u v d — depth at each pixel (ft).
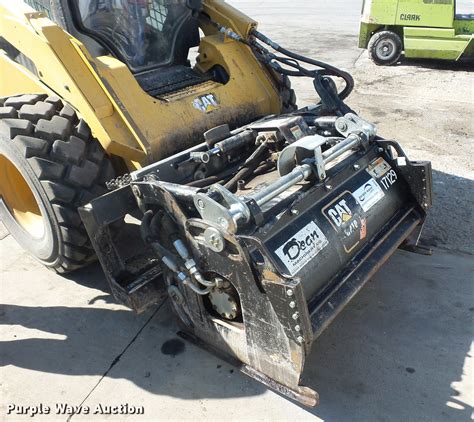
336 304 6.87
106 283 9.44
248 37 10.61
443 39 23.54
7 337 8.22
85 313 8.70
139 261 8.20
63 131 7.89
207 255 6.49
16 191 9.71
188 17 10.43
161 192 6.75
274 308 5.93
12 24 8.27
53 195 7.82
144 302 7.48
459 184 12.40
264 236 6.40
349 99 19.54
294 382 6.32
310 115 9.73
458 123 16.66
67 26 8.67
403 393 6.99
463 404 6.79
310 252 6.81
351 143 7.89
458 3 42.32
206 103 9.25
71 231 8.13
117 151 7.86
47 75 8.26
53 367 7.63
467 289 8.91
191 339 7.89
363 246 7.82
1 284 9.44
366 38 26.18
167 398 7.04
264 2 52.85
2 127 8.05
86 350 7.93
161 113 8.46
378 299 8.73
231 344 7.07
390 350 7.70
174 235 6.85
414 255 9.87
